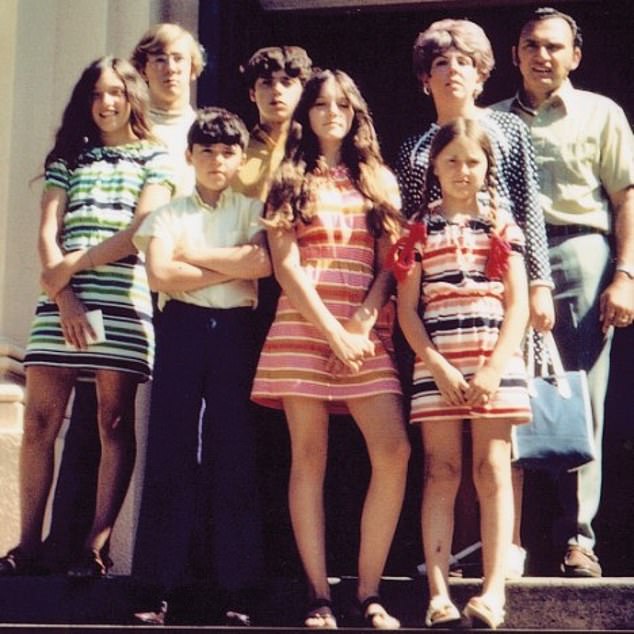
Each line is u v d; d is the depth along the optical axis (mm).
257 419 6465
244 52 7512
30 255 7055
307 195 5574
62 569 5918
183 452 5504
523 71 6293
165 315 5648
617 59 7516
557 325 6016
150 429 5562
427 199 5617
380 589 5469
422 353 5387
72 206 5949
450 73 5906
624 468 6828
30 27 7191
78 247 5867
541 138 6195
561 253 6062
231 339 5609
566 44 6250
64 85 7324
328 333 5418
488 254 5477
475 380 5285
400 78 7652
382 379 5492
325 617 5227
